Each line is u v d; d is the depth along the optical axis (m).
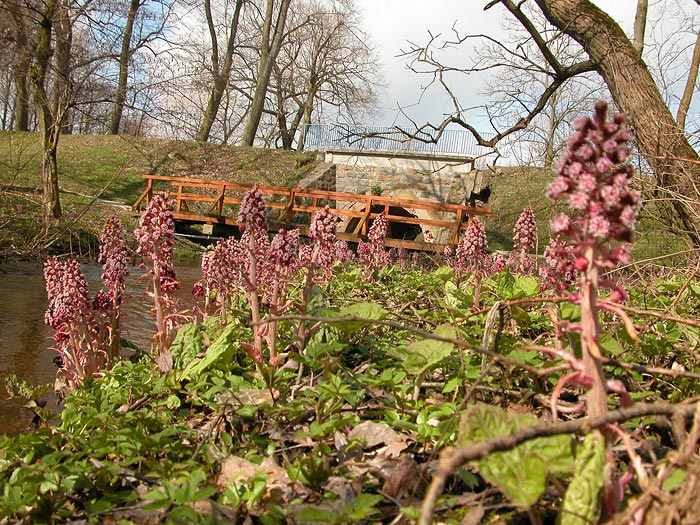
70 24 18.61
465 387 2.89
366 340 3.97
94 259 14.09
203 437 2.81
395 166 25.39
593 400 1.63
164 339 4.51
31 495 2.17
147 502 2.20
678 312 4.94
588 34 9.40
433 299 6.26
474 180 24.25
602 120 1.63
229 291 5.34
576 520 1.49
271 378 2.83
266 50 35.69
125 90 18.47
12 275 10.83
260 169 27.98
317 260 3.72
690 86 8.55
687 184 7.29
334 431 2.47
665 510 1.37
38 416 4.00
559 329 2.76
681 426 1.66
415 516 1.77
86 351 4.44
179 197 20.36
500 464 1.54
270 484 2.26
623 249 1.62
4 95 38.81
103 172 26.31
